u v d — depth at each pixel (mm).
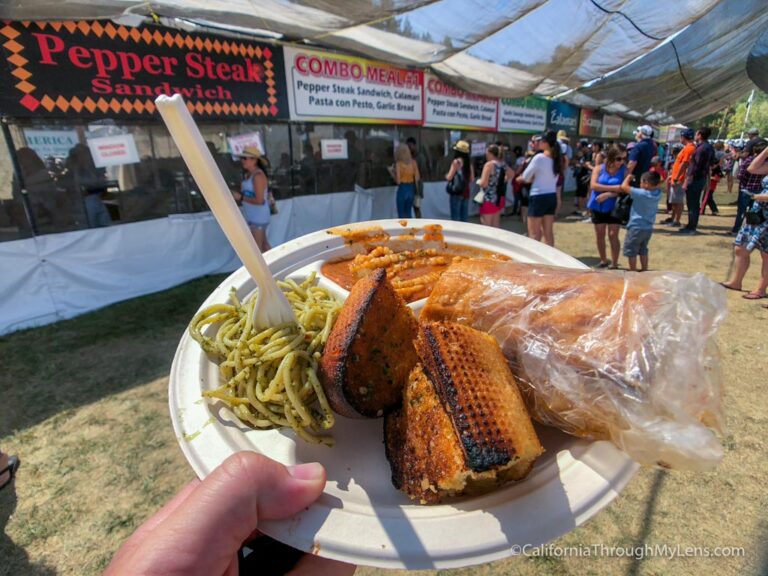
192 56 5934
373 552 863
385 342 1189
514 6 6332
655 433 911
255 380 1302
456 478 907
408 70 9172
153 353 4500
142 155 5879
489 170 8031
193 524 906
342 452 1224
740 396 3625
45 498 2775
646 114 20562
